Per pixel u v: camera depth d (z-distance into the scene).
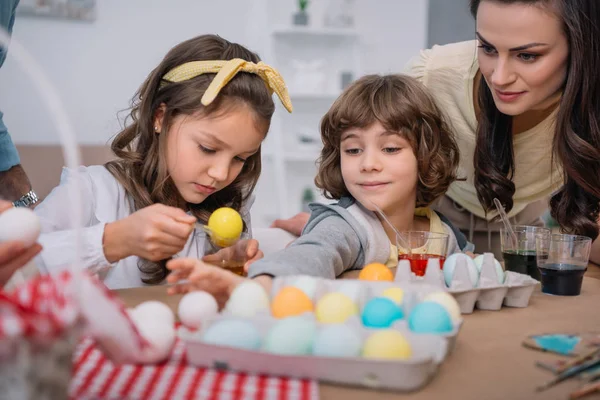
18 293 0.58
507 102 1.38
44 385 0.54
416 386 0.70
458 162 1.68
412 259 1.24
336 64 4.62
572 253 1.19
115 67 3.97
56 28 3.79
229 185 1.66
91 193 1.50
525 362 0.80
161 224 1.10
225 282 0.94
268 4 4.49
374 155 1.42
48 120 3.69
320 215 1.45
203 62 1.44
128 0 3.95
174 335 0.77
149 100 1.51
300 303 0.85
